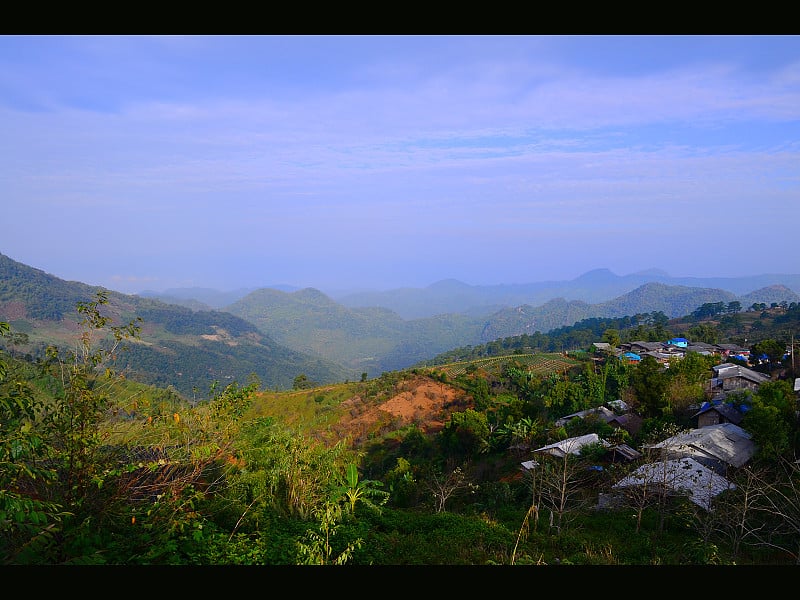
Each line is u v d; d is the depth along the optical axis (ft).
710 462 61.98
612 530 43.01
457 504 66.23
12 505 13.26
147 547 17.48
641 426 92.84
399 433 154.92
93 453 17.51
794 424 68.54
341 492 30.99
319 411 191.21
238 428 22.76
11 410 14.62
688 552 30.73
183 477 20.16
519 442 104.12
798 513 31.45
